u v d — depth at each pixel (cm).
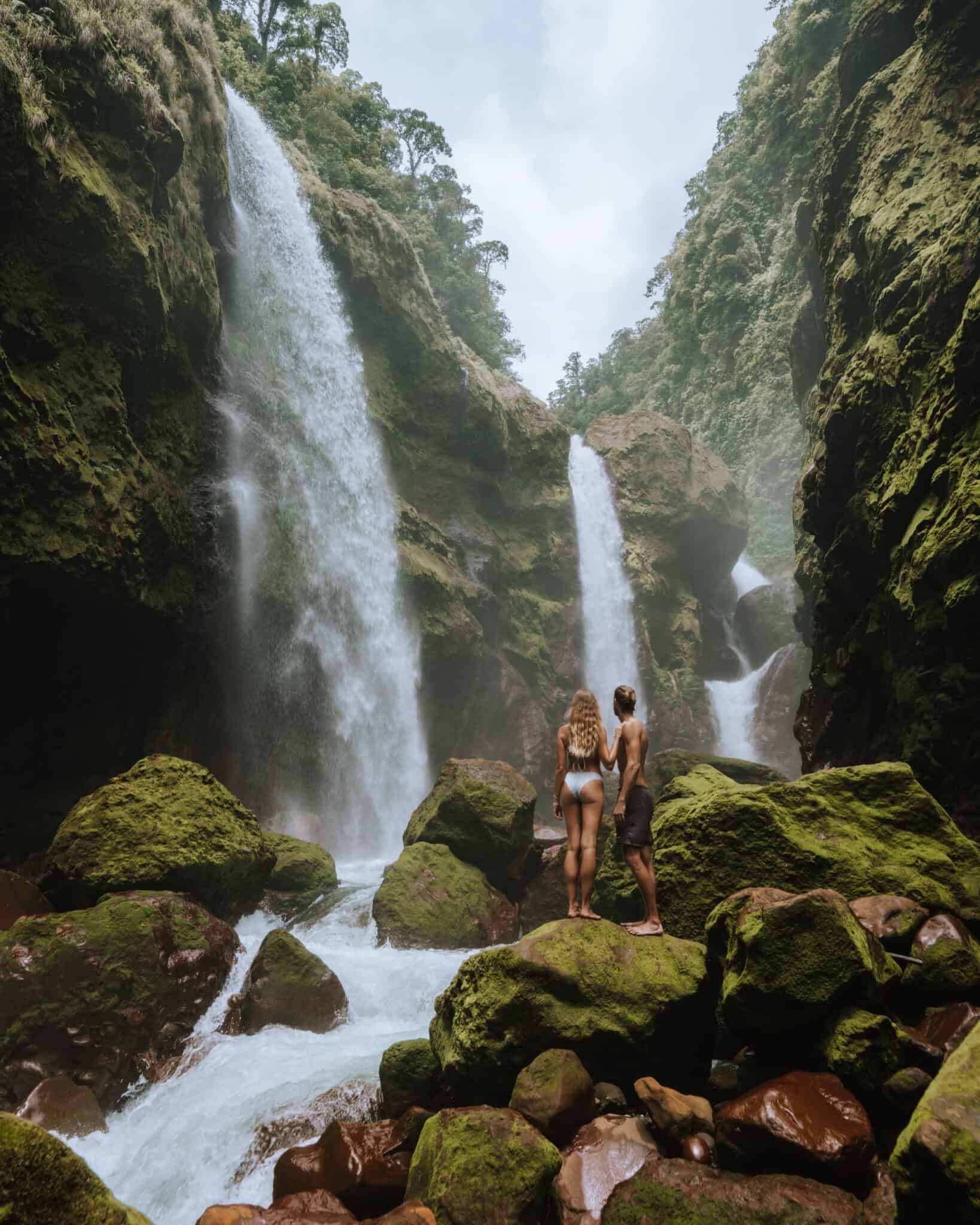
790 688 3188
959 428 1064
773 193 5522
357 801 2170
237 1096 648
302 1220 446
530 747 2822
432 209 4372
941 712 1025
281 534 2002
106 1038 720
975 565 949
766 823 691
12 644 1291
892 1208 381
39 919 771
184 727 1705
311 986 820
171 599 1557
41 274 1308
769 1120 430
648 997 547
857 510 1383
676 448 3847
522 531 3231
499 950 571
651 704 3306
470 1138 460
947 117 1501
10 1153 258
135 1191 569
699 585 3931
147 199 1490
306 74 3428
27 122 1211
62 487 1278
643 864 623
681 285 6200
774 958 500
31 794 1388
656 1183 425
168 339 1582
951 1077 341
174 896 868
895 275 1461
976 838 980
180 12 1792
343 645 2183
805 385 2684
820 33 3966
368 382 2623
